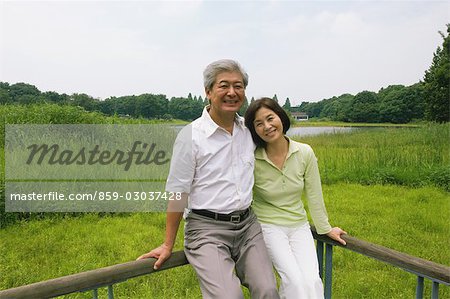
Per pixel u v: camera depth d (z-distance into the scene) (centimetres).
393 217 549
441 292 356
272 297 173
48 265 396
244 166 203
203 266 180
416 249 436
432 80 3191
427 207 600
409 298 334
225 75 190
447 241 461
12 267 385
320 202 221
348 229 503
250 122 219
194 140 192
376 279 367
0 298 131
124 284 356
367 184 800
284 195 226
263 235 217
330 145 1344
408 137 1327
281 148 223
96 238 467
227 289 169
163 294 342
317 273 201
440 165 838
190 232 197
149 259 177
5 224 511
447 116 3000
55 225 515
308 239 221
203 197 195
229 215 195
